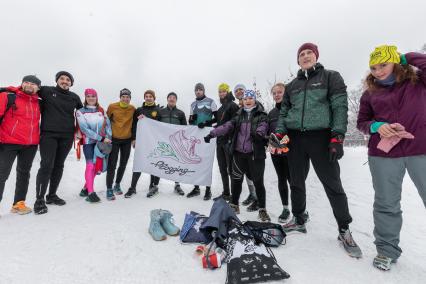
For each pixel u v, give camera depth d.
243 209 4.15
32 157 3.78
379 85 2.32
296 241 2.76
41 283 1.98
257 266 2.00
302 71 2.83
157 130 5.01
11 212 3.63
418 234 3.00
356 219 3.47
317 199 4.36
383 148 2.20
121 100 4.82
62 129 3.93
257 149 3.43
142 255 2.43
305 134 2.71
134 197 4.73
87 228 3.05
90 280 2.03
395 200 2.27
